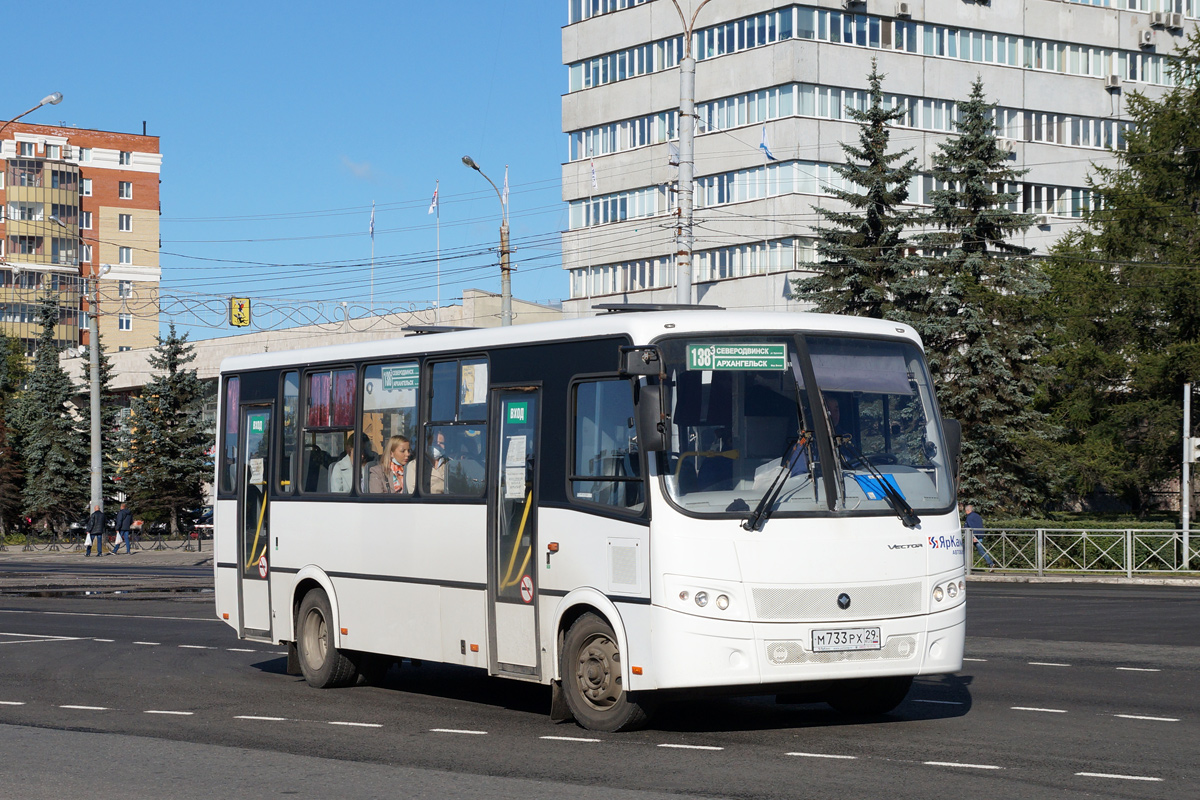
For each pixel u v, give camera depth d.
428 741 10.37
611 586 10.34
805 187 60.81
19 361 83.75
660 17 65.56
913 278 38.56
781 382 10.32
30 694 13.32
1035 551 33.12
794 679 9.82
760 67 61.75
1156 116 46.00
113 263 124.88
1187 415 33.44
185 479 66.62
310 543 13.95
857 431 10.42
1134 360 44.97
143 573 37.31
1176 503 55.91
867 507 10.18
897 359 10.80
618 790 8.33
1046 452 38.00
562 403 11.02
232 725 11.29
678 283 25.88
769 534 9.89
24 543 66.75
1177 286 43.06
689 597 9.80
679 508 9.88
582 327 10.91
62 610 23.83
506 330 11.73
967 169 39.59
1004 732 10.42
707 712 11.70
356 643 13.25
